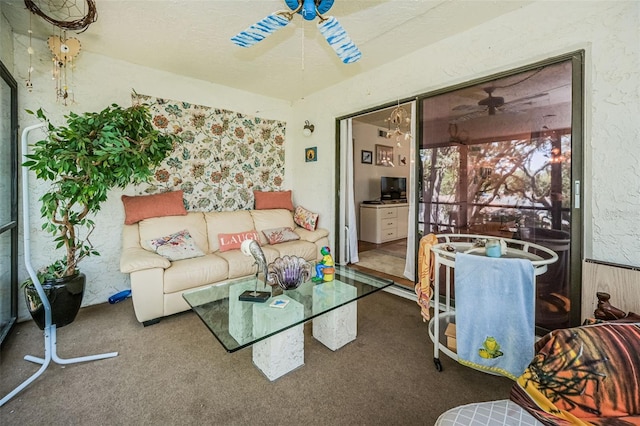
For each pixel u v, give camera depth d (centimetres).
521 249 222
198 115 354
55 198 205
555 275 208
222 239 328
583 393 90
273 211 395
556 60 202
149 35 249
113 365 184
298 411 146
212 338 219
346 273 259
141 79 312
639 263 170
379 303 290
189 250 284
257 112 408
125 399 155
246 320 175
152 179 319
